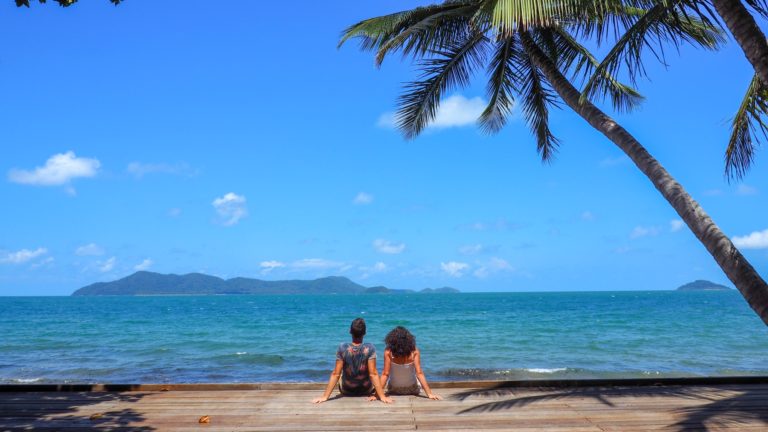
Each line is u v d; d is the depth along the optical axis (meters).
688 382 7.29
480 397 6.59
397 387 6.70
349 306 81.12
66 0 5.77
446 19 9.04
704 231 5.48
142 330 30.44
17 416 5.70
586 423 5.27
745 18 4.92
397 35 9.12
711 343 20.11
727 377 7.35
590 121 7.41
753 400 6.21
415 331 26.91
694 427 5.05
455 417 5.57
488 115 10.68
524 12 5.99
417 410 5.91
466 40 9.50
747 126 6.81
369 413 5.78
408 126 9.91
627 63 6.39
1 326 35.09
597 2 6.27
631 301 96.00
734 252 5.21
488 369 13.69
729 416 5.45
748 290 4.99
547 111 10.15
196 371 14.10
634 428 5.05
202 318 45.44
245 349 19.53
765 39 4.86
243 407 6.12
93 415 5.62
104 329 31.53
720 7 5.08
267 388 7.24
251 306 87.94
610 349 18.23
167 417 5.66
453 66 9.77
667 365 14.36
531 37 8.96
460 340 21.70
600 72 6.76
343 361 6.58
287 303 109.31
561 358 16.02
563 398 6.47
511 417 5.54
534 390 7.03
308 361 16.00
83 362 16.09
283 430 5.11
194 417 5.66
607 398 6.45
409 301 116.69
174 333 27.86
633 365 14.43
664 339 21.80
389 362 6.72
